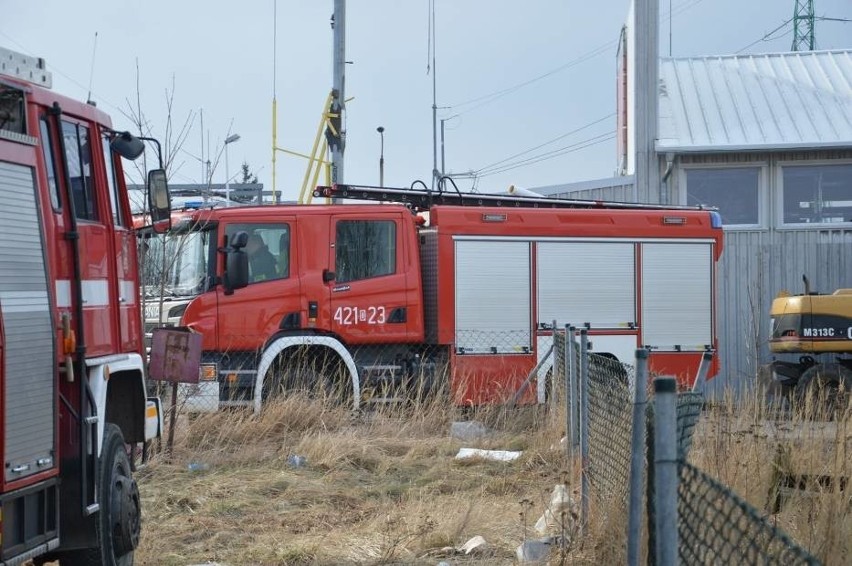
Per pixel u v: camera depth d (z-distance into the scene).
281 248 19.59
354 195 22.08
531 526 11.62
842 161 30.20
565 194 31.42
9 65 8.30
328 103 26.67
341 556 10.70
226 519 12.37
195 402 18.03
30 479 7.58
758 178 30.61
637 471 6.94
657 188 30.78
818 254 29.89
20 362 7.52
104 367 9.11
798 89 33.50
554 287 21.45
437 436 18.03
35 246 7.95
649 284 22.09
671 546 5.05
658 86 30.89
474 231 21.02
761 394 15.43
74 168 9.23
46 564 10.29
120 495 9.51
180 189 22.61
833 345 24.31
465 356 20.75
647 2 30.89
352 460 15.79
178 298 19.09
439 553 10.81
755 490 9.88
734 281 30.03
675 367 22.16
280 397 18.38
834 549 8.51
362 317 19.77
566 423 14.72
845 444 10.41
